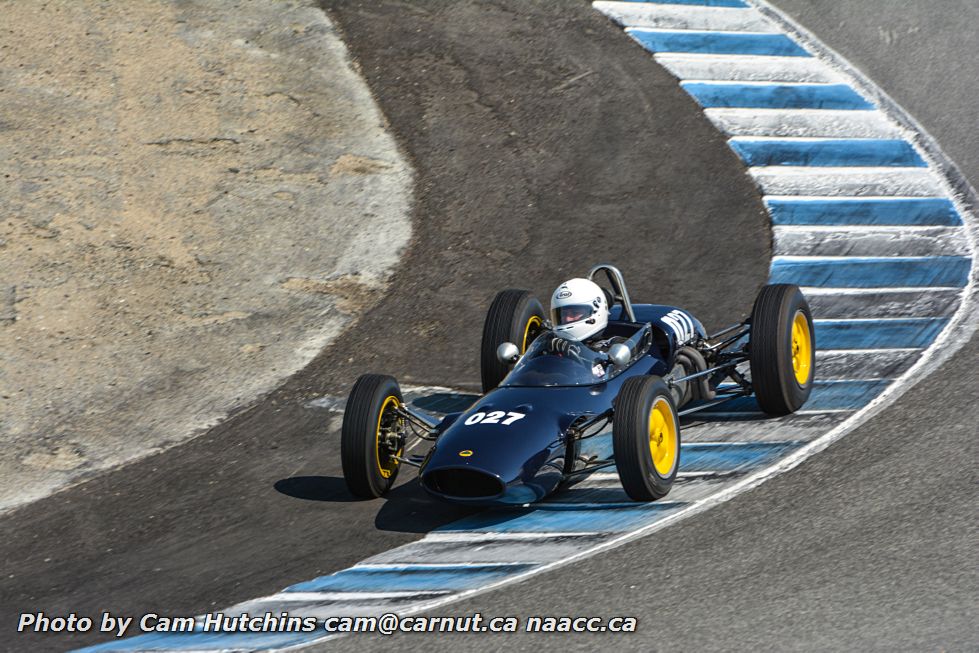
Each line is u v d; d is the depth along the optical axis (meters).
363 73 74.00
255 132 67.88
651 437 32.38
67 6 78.12
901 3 78.88
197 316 52.53
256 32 77.88
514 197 61.59
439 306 52.66
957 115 65.50
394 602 28.00
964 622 23.22
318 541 33.19
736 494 31.59
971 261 50.41
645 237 56.81
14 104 68.00
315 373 47.59
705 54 74.19
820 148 63.09
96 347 49.62
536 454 31.77
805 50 73.94
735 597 25.59
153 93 70.44
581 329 36.34
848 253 53.00
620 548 29.17
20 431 43.62
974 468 30.88
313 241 58.72
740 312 49.16
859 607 24.42
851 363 41.75
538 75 73.00
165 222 59.53
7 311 51.50
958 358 40.09
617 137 66.12
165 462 40.91
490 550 30.72
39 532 36.28
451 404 43.94
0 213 58.50
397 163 65.38
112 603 30.52
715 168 62.09
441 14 80.31
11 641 28.72
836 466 32.47
